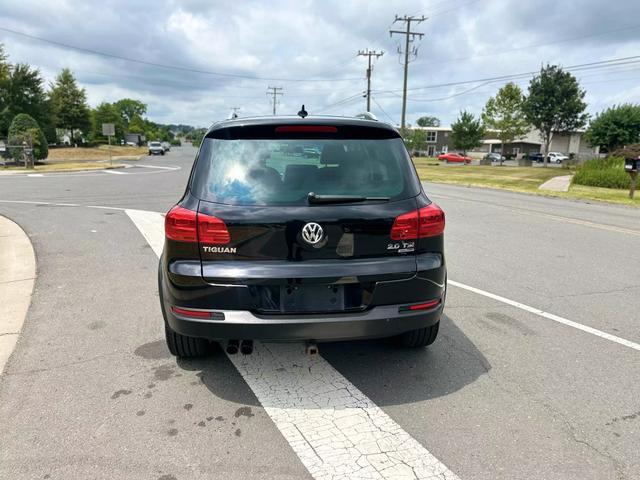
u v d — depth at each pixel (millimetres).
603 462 2527
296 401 3121
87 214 10680
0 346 3869
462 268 6531
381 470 2457
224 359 3707
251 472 2432
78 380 3348
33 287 5406
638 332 4324
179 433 2752
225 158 3100
